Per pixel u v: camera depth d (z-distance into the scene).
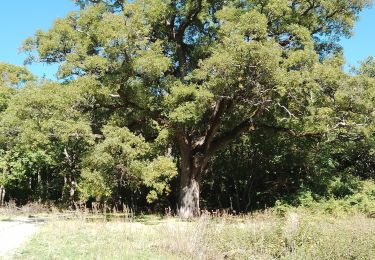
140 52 17.36
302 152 24.20
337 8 20.59
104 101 19.34
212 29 20.61
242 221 13.08
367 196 20.80
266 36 16.95
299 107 18.86
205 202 29.06
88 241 10.75
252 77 16.77
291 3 20.06
